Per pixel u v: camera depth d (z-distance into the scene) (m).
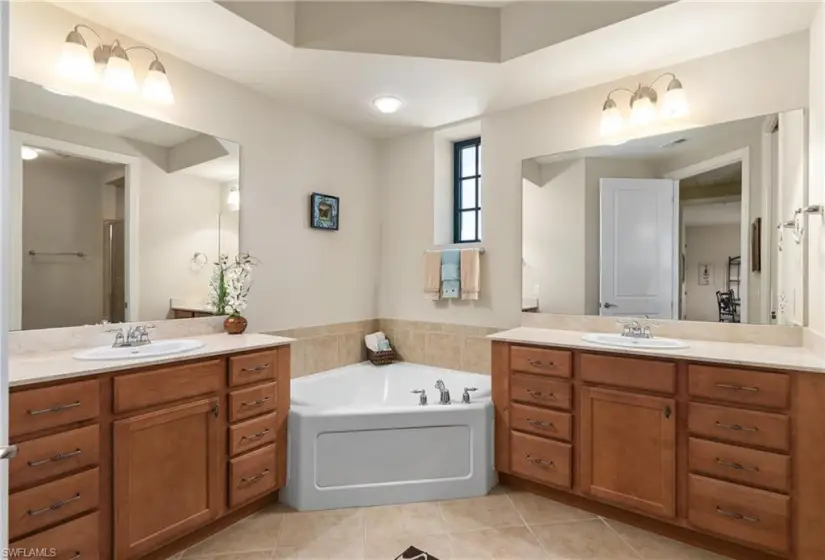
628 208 2.59
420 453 2.36
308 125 3.05
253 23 2.02
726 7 1.89
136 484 1.69
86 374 1.55
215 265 2.51
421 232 3.44
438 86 2.65
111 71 2.01
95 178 2.07
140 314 2.21
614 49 2.24
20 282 1.84
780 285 2.15
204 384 1.92
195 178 2.43
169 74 2.29
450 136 3.41
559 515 2.22
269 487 2.20
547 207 2.86
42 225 1.91
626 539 2.01
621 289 2.62
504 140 3.04
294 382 2.84
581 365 2.21
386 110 2.94
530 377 2.38
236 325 2.48
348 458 2.29
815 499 1.66
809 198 2.04
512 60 2.34
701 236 2.37
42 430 1.45
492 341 2.52
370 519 2.17
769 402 1.74
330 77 2.54
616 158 2.62
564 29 2.16
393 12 2.29
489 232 3.11
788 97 2.11
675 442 1.95
